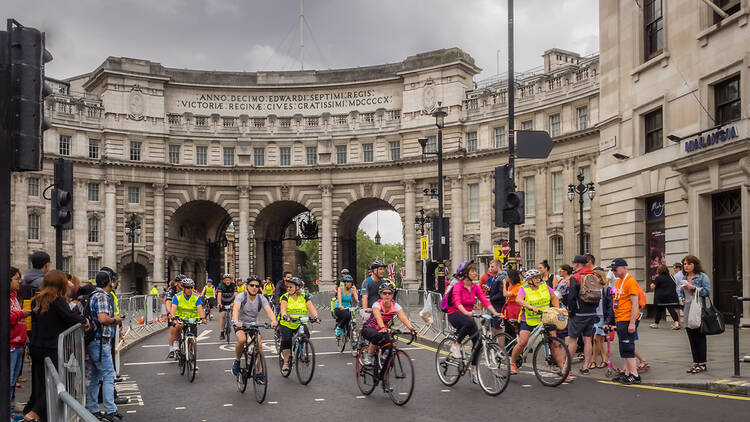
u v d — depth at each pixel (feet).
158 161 225.97
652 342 69.05
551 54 202.49
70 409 18.78
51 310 35.63
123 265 220.64
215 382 52.42
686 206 87.40
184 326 56.34
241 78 239.30
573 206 183.42
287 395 45.70
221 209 250.16
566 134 183.73
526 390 44.83
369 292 67.05
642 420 34.73
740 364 50.47
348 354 69.92
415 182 221.05
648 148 98.53
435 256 100.27
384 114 227.61
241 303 47.98
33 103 22.90
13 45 22.77
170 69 234.17
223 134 233.55
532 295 48.80
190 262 252.62
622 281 46.96
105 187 220.23
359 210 243.40
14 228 203.51
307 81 237.86
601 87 109.60
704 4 84.74
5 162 22.49
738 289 80.59
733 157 76.95
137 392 48.39
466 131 213.46
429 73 219.00
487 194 207.10
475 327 46.50
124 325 95.04
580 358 57.36
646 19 98.84
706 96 83.76
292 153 233.76
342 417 38.19
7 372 22.38
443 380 48.29
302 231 259.19
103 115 222.07
